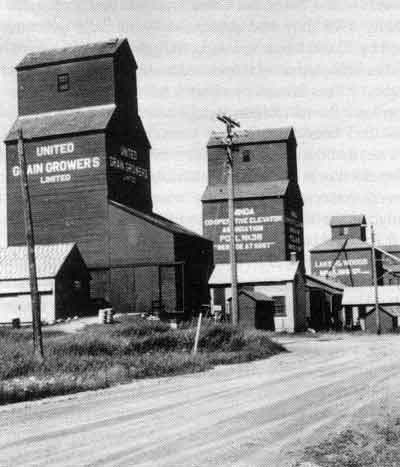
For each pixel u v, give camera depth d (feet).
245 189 285.02
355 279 365.20
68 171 204.95
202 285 213.66
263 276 218.79
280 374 73.41
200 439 33.27
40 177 207.51
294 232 290.35
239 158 289.94
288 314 215.92
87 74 210.79
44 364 74.33
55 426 38.29
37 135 207.82
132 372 74.69
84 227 201.77
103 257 198.90
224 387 59.62
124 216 198.08
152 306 191.62
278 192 278.87
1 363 72.23
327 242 376.68
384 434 34.47
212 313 199.93
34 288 80.43
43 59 214.48
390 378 65.05
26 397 55.77
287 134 287.07
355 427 36.73
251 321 199.93
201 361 88.94
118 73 211.82
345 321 288.92
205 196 288.51
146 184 227.40
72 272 188.34
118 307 196.24
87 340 91.91
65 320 176.86
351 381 62.69
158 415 41.78
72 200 204.03
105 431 35.88
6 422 40.83
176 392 56.18
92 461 28.19
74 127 205.36
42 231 205.87
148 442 32.53
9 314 181.37
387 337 194.59
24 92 214.90
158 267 193.57
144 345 97.19
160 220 213.46
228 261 282.56
